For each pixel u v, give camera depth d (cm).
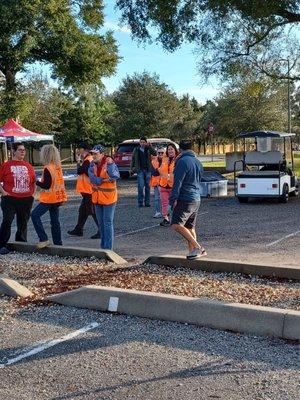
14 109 3603
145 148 1666
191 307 582
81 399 420
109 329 575
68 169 4403
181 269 798
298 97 6481
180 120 6488
